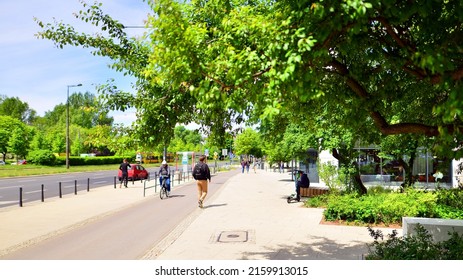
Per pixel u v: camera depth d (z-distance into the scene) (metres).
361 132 7.86
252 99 5.29
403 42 5.34
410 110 8.11
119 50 7.30
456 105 4.00
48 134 96.00
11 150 75.00
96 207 16.19
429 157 24.94
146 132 6.67
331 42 5.30
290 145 17.53
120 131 6.89
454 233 6.98
